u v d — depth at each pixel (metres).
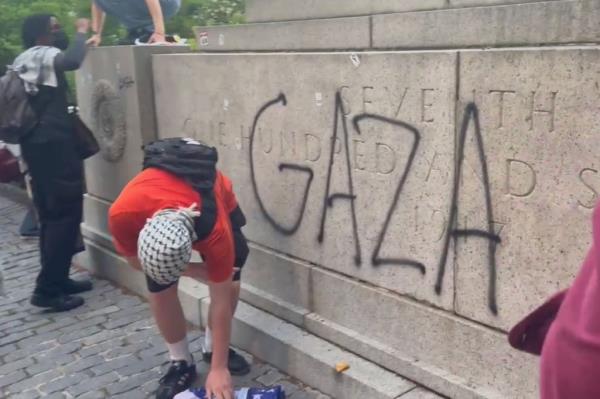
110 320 4.75
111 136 5.35
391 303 3.43
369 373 3.46
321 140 3.66
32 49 4.93
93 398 3.78
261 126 4.05
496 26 2.79
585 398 1.14
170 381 3.72
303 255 3.95
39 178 4.84
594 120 2.45
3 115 4.76
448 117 2.98
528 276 2.79
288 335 3.89
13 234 6.95
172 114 4.85
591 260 1.21
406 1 3.23
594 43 2.47
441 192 3.08
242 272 4.41
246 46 4.16
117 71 5.15
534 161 2.68
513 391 2.94
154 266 2.93
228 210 3.60
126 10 5.54
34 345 4.43
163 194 3.20
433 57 2.98
